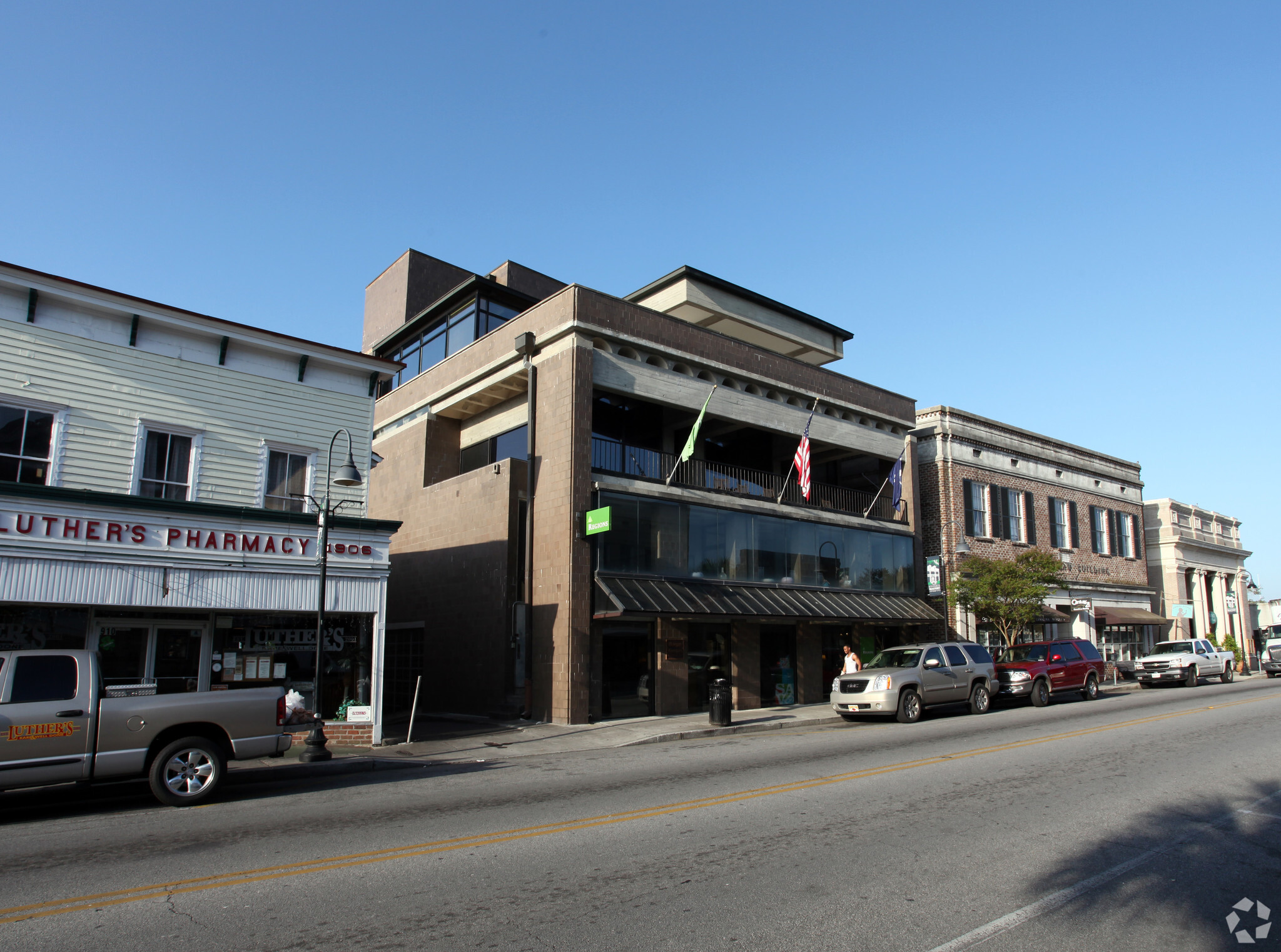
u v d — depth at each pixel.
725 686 19.33
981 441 33.66
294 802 10.33
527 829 8.34
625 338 22.33
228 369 16.56
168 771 10.12
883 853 7.38
